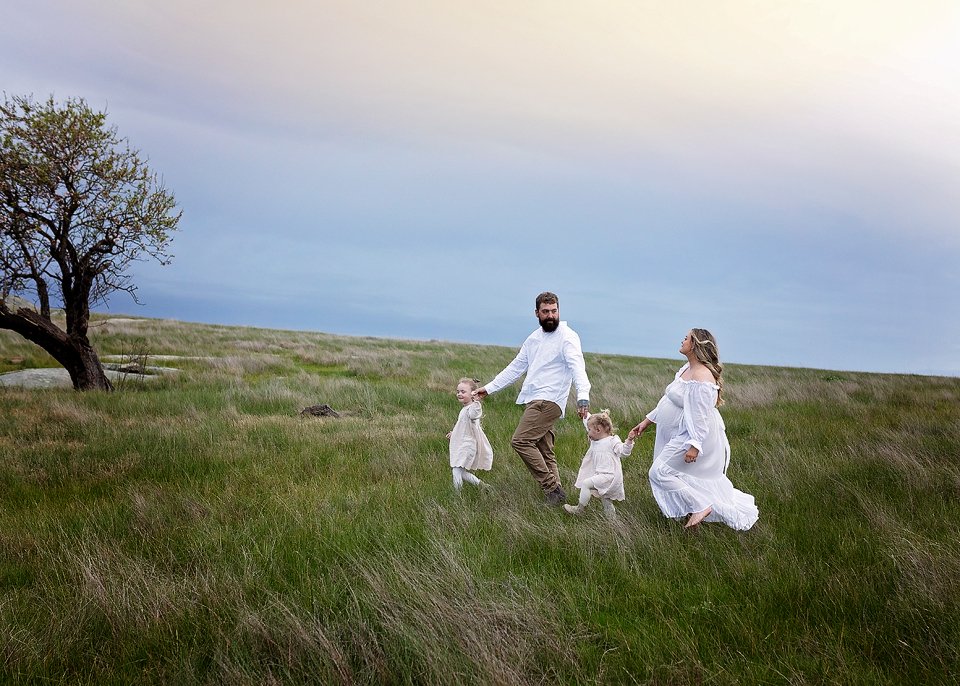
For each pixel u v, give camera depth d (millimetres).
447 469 7660
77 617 3637
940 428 10031
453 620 3471
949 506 5891
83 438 9023
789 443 9281
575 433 10211
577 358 6266
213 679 3127
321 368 21906
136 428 9539
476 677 3002
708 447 5199
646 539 4848
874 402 14461
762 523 5348
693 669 3189
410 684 3076
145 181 14922
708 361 5250
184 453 8156
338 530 5121
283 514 5652
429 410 12789
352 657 3324
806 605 3873
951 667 3148
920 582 3914
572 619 3729
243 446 8617
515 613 3582
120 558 4496
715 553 4680
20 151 13484
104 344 23047
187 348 23578
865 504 5727
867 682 3062
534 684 3062
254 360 20562
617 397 14234
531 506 5910
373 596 3797
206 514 5676
